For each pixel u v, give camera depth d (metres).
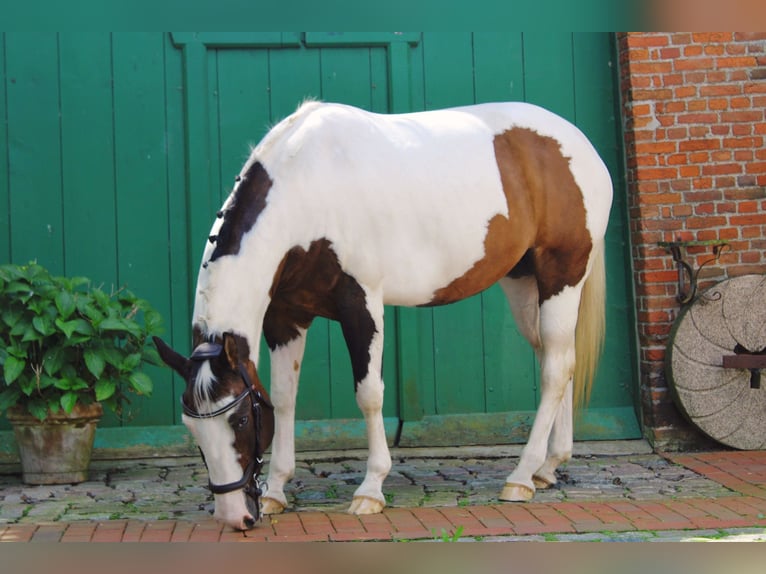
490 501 4.61
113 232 5.73
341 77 5.89
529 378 5.97
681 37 5.85
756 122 5.87
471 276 4.63
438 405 5.91
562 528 4.04
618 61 5.98
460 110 4.81
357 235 4.29
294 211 4.15
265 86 5.84
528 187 4.73
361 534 3.94
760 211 5.86
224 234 3.96
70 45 5.71
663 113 5.83
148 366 5.71
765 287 5.68
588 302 4.96
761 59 5.88
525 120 4.81
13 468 5.51
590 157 4.90
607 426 5.95
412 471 5.38
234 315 3.90
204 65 5.78
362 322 4.32
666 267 5.82
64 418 5.04
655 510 4.35
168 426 5.72
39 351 5.07
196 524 4.18
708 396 5.67
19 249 5.65
